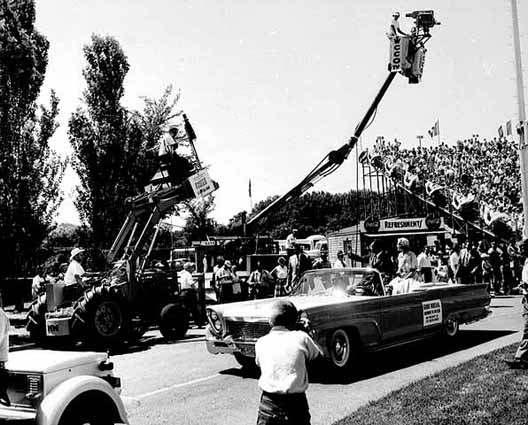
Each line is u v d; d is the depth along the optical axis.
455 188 43.50
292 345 4.43
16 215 16.31
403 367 9.43
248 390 8.25
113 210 21.30
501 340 11.47
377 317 9.46
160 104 25.06
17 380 4.74
